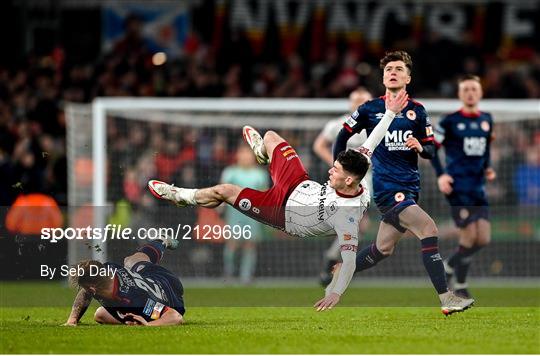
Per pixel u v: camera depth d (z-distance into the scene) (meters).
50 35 68.75
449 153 38.84
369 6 70.19
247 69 66.00
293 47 70.31
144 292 30.03
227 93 63.25
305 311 35.78
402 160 32.78
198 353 24.88
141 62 63.56
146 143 54.53
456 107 48.66
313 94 62.91
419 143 32.28
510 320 31.97
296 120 56.19
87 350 25.27
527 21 70.44
